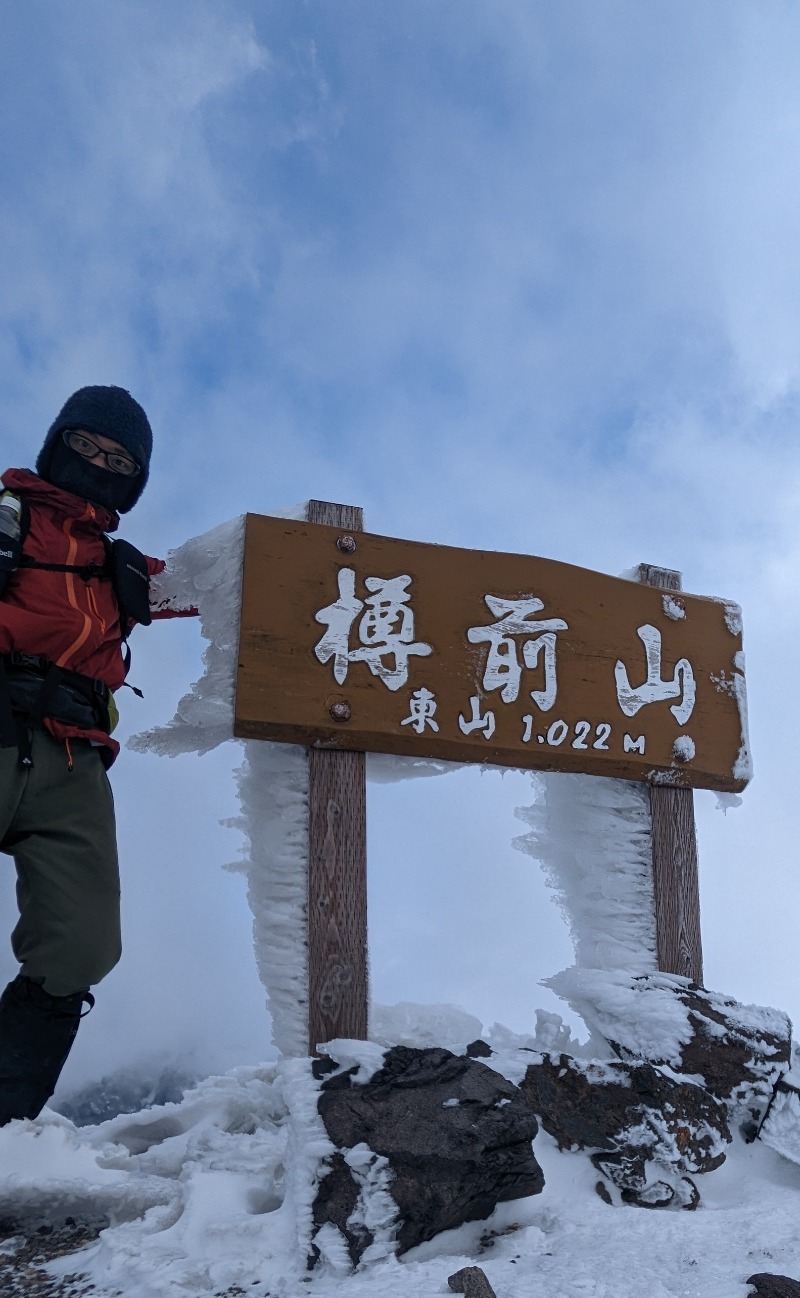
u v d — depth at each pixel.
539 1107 2.50
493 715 3.26
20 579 2.45
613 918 3.43
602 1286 1.69
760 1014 3.04
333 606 3.10
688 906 3.51
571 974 3.25
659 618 3.67
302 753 3.05
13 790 2.32
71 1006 2.34
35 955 2.29
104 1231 2.00
